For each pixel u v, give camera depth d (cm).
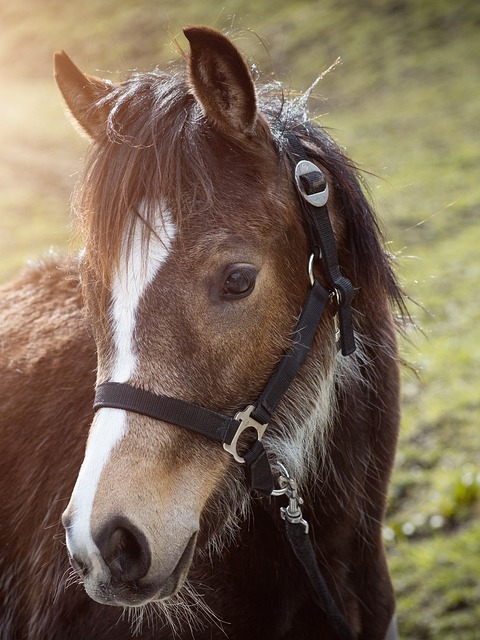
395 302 204
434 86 1463
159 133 159
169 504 155
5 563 207
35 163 1205
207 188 156
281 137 175
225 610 187
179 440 158
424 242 862
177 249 155
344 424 195
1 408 213
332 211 187
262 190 165
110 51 1809
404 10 1755
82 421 199
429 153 1179
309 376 182
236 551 187
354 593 207
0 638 209
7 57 1961
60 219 947
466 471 442
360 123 1356
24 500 203
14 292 244
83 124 183
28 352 219
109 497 149
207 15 1867
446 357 584
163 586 153
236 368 162
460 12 1702
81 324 217
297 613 195
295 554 188
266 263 163
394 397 209
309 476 189
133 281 155
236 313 159
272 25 1781
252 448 171
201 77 157
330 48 1664
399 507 425
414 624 352
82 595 190
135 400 154
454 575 372
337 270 180
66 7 2111
